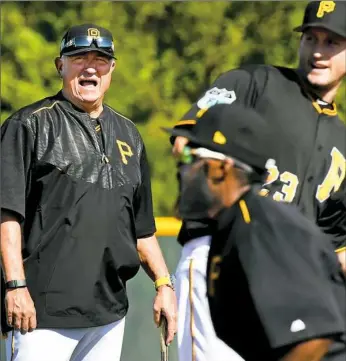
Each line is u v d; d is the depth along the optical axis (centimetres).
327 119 1111
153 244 1237
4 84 3406
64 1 3603
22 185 1112
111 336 1162
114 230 1145
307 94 1108
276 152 1084
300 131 1094
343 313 764
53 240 1119
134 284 1611
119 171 1159
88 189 1131
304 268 746
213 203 786
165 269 1235
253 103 1101
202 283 1052
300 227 766
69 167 1128
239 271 760
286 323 739
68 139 1137
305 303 739
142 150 1208
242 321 770
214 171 786
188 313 1071
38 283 1115
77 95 1148
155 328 1611
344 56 1104
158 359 1608
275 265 748
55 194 1123
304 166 1094
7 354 1149
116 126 1183
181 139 988
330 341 744
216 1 3753
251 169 786
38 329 1116
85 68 1148
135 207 1222
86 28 1155
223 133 788
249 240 760
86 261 1124
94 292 1132
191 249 1059
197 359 1074
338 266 772
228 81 1112
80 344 1157
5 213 1107
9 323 1108
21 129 1121
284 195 1084
